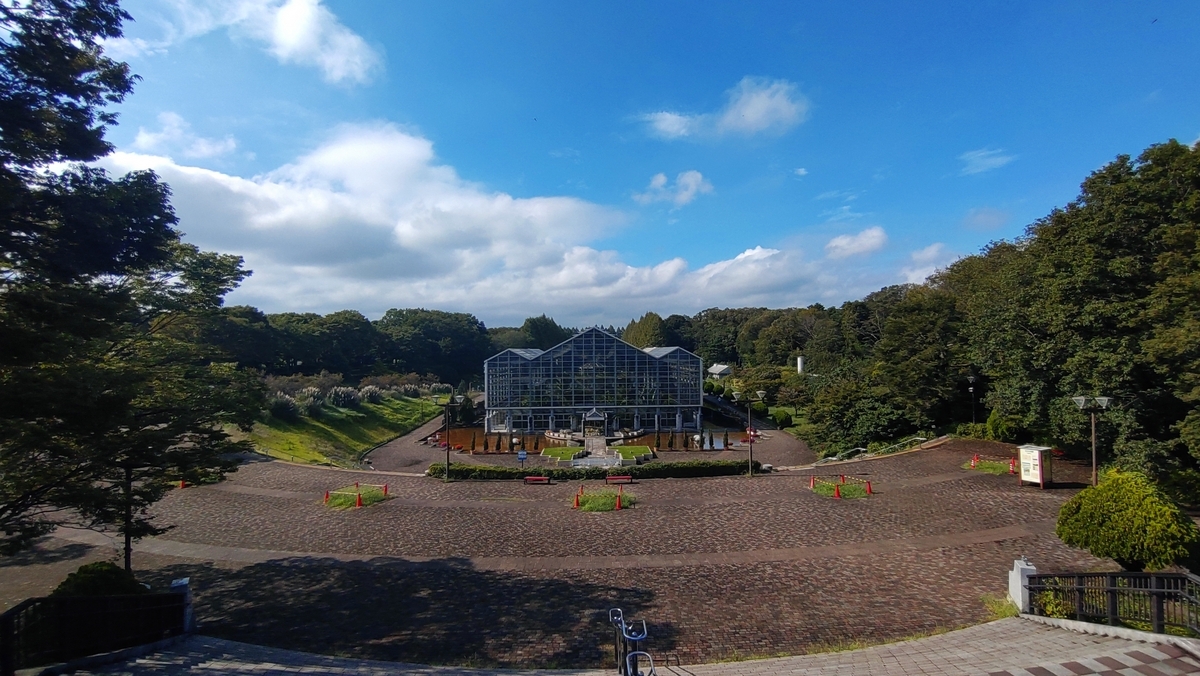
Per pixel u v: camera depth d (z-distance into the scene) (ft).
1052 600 37.73
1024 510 67.62
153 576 53.11
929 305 124.36
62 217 29.89
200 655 34.09
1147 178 71.26
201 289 56.95
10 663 23.81
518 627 41.01
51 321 30.14
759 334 340.18
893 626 39.75
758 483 87.10
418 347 313.12
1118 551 40.57
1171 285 62.08
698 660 35.55
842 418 134.82
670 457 143.13
